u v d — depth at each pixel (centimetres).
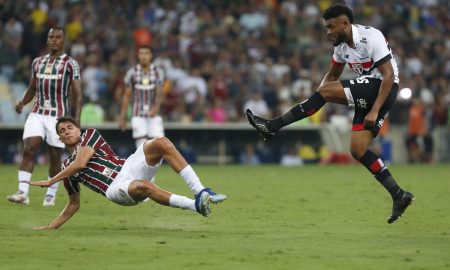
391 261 2486
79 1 9531
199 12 9869
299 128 8919
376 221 3541
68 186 3148
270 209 3984
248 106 8844
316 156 9062
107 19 9462
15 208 3891
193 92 8825
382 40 3192
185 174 3002
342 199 4525
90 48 8944
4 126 8038
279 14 10162
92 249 2655
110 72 8719
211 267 2369
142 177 3075
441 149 9556
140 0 9819
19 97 8344
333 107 9262
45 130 4069
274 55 9681
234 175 6612
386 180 3192
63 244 2756
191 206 2952
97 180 3086
